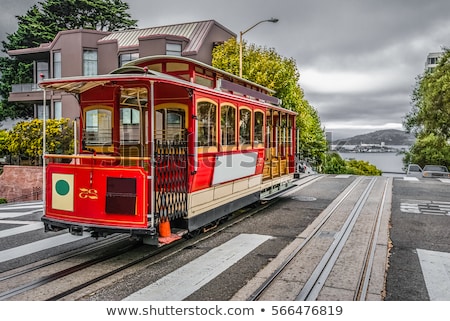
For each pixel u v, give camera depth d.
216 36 27.94
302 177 20.64
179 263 6.53
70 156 6.82
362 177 20.75
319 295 5.17
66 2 35.81
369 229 8.84
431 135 32.25
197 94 7.57
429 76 30.02
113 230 6.37
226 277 5.86
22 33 35.41
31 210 12.62
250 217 10.30
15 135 19.44
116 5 38.47
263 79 22.45
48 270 6.21
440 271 6.12
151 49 25.22
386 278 5.80
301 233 8.53
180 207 7.17
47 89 7.45
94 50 27.22
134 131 8.46
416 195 14.01
